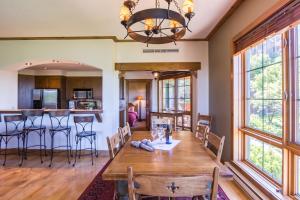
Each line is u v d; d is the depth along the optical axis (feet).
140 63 16.06
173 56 16.03
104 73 15.49
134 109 35.60
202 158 6.06
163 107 26.25
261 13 7.90
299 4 5.88
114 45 15.85
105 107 15.51
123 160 5.88
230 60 11.20
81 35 14.98
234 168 10.50
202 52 15.99
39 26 13.08
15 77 18.47
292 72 6.85
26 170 12.26
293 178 6.97
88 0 9.56
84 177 11.16
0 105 16.84
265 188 7.79
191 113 19.11
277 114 7.87
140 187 4.02
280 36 7.54
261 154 9.17
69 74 28.14
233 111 10.83
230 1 9.70
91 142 14.60
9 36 15.10
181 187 3.91
